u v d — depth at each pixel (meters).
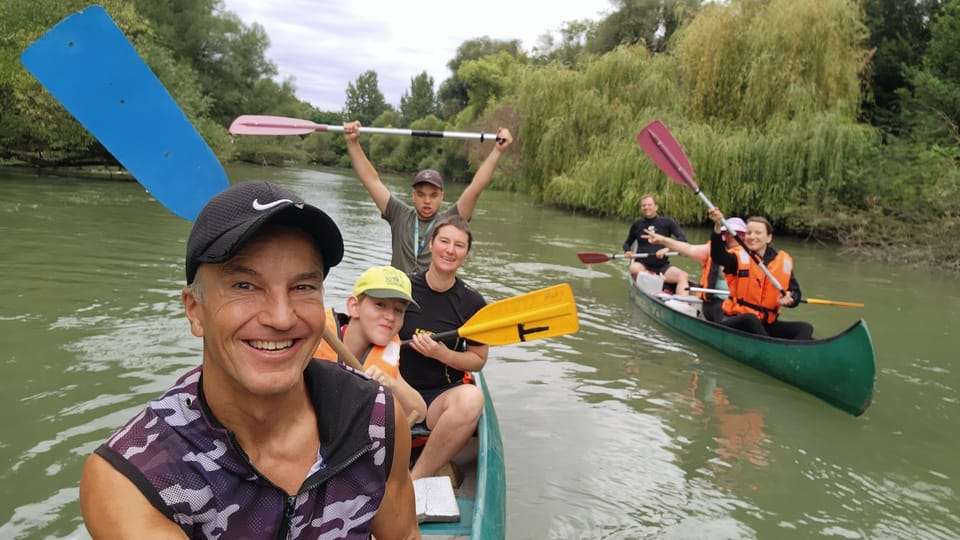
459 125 34.88
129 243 8.44
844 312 7.63
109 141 1.87
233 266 0.93
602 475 3.50
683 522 3.11
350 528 1.07
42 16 14.03
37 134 15.23
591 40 33.12
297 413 1.03
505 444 3.78
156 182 1.93
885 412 4.62
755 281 5.71
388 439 1.08
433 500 2.54
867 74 16.98
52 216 10.11
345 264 8.24
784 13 14.26
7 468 3.12
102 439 3.42
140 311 5.54
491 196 22.03
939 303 8.36
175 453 0.94
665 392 4.76
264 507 0.99
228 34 30.62
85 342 4.72
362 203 17.38
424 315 3.31
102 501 0.91
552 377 4.89
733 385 4.98
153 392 3.97
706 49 15.11
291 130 4.43
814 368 4.75
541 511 3.12
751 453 3.86
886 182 13.02
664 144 6.09
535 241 11.71
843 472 3.69
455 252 3.21
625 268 9.41
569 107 17.50
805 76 14.28
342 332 2.89
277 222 0.93
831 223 12.98
